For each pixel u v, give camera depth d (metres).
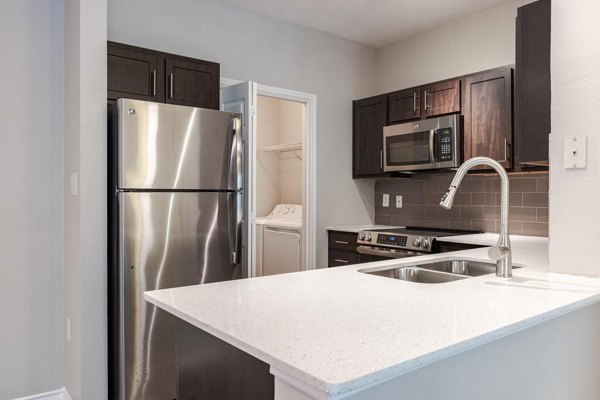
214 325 1.04
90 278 2.25
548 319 1.18
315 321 1.07
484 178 3.55
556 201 1.69
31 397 2.53
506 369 1.16
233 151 2.68
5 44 2.47
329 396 0.74
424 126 3.45
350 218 4.23
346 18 3.64
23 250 2.51
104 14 2.30
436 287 1.46
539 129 2.19
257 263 4.80
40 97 2.57
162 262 2.39
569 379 1.40
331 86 4.03
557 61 1.68
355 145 4.17
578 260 1.63
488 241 2.94
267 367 1.04
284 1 3.31
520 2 3.27
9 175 2.47
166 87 2.69
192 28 3.17
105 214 2.30
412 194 4.09
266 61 3.56
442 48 3.79
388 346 0.90
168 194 2.41
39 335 2.56
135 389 2.31
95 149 2.26
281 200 5.65
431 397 0.96
